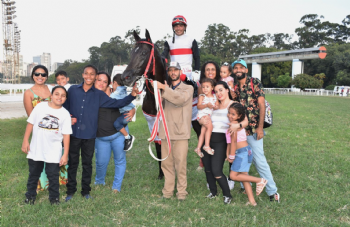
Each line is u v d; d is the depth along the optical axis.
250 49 78.88
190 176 4.61
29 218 3.03
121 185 4.16
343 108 15.54
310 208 3.32
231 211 3.24
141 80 3.45
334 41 71.38
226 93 3.54
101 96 3.69
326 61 49.00
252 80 3.60
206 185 4.23
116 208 3.31
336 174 4.65
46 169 3.39
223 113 3.56
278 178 4.45
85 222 2.99
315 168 4.86
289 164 5.16
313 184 4.11
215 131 3.55
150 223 2.97
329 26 71.06
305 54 47.09
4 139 7.02
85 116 3.53
